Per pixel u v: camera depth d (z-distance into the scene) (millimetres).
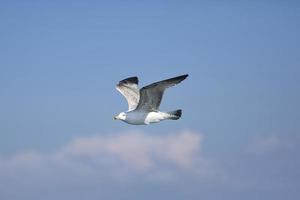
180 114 24031
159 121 24094
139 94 24703
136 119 24047
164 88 23078
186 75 22719
